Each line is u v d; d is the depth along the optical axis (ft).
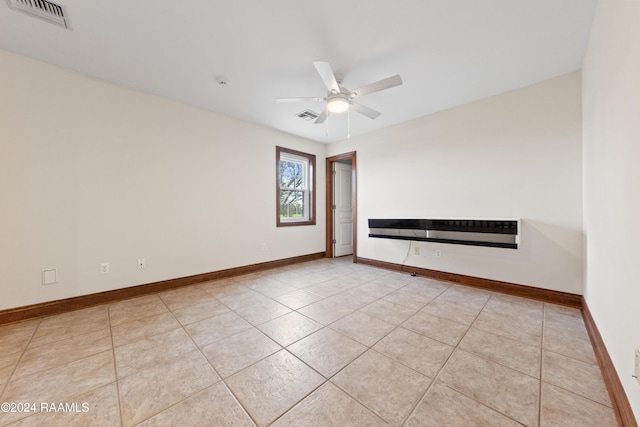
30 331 6.52
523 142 8.87
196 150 10.66
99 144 8.34
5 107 6.86
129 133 8.95
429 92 9.26
